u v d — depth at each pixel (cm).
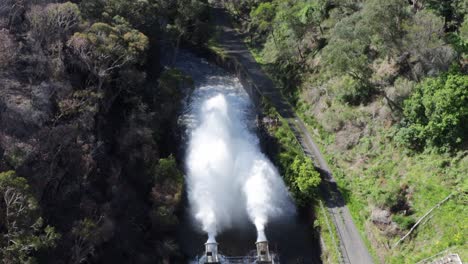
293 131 9375
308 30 11088
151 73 9894
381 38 7931
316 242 7438
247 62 11812
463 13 8412
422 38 7494
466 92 6812
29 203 4909
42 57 7575
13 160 5691
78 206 6319
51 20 7844
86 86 7744
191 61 12025
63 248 5747
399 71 8538
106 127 7781
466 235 6019
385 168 7762
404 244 6612
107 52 7819
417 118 7562
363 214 7369
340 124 8931
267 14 12094
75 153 6600
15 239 4725
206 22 12150
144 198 7481
